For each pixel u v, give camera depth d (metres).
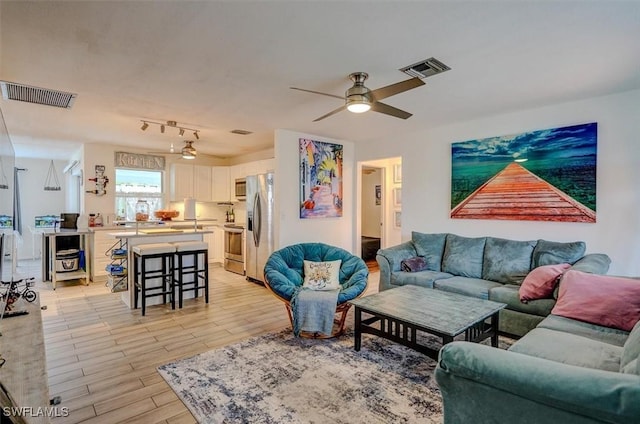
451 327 2.29
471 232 4.37
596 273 2.71
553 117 3.69
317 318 3.10
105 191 6.05
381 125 4.60
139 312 3.95
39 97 3.35
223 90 3.19
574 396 1.10
